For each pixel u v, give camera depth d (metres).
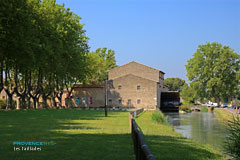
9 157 11.49
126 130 22.48
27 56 40.91
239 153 12.68
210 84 99.31
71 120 32.25
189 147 17.09
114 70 97.81
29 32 41.34
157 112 41.53
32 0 47.97
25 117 34.97
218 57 103.56
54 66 54.22
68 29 57.06
